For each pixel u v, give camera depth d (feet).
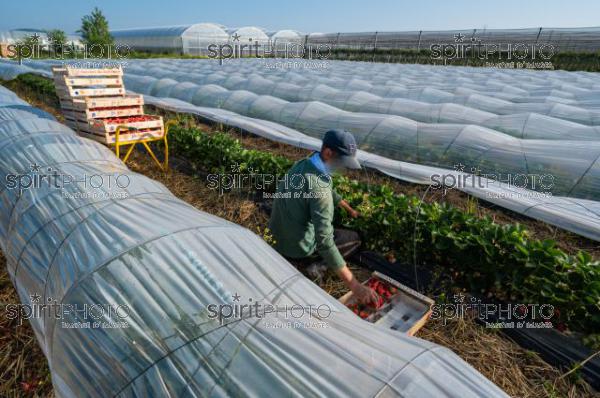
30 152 15.96
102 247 8.79
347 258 14.85
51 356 8.16
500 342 11.16
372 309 10.87
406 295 11.22
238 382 6.11
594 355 10.13
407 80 62.85
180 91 47.67
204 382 6.23
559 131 26.76
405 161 27.27
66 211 10.98
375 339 6.99
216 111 38.81
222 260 8.25
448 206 15.23
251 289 7.79
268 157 20.81
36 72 62.95
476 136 24.95
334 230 13.88
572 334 11.35
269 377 6.09
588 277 11.05
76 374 7.41
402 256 14.87
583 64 95.14
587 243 16.34
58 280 8.91
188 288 7.51
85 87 23.57
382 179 24.14
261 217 18.13
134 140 21.68
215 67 82.33
